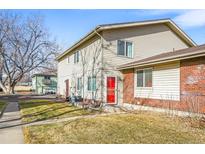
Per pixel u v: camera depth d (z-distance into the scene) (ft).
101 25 52.60
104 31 54.70
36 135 25.02
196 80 36.94
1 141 22.70
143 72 50.26
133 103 53.11
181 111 39.68
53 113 43.37
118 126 30.14
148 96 48.37
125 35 57.72
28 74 164.35
